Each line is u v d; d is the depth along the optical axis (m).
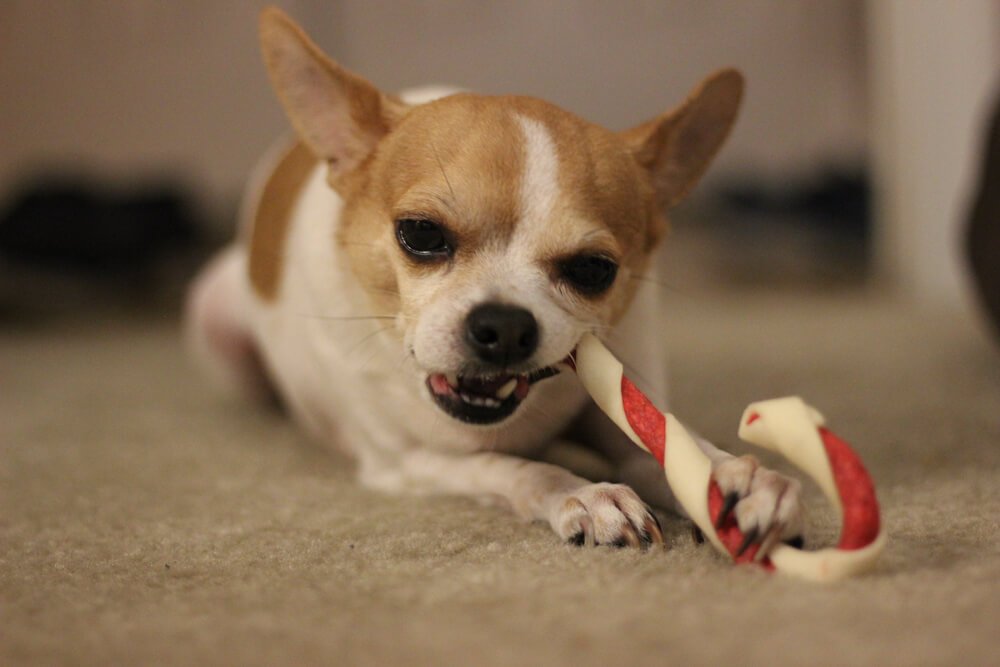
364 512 0.38
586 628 0.27
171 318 0.94
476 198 0.35
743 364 0.62
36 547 0.35
